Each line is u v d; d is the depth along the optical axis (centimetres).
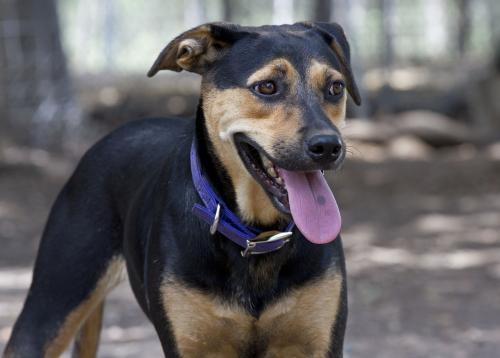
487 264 935
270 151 411
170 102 1798
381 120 1628
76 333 515
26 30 1480
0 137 1441
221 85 430
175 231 436
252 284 434
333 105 429
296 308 438
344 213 1176
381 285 869
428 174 1377
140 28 2811
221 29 436
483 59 2391
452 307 793
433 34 2858
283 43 425
